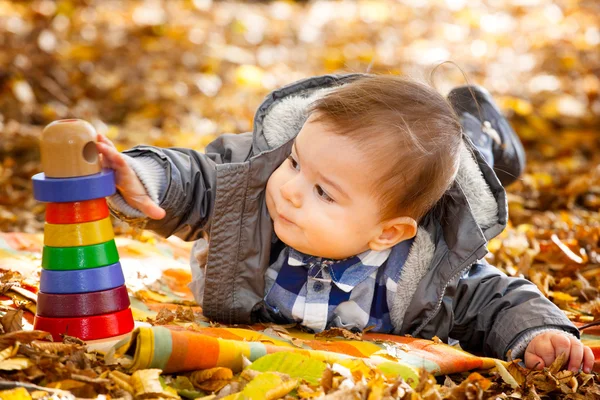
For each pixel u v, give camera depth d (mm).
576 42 7652
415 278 2141
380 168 1955
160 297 2449
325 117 1978
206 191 2104
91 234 1825
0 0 7559
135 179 1899
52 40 6559
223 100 5953
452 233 2152
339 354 1886
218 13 8523
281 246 2174
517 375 2020
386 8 9141
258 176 2086
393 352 1986
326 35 8078
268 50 7453
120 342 1760
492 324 2186
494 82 6562
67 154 1759
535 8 8984
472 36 8109
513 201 4000
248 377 1730
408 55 7344
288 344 1990
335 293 2150
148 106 5680
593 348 2225
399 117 1987
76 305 1816
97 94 5805
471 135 2969
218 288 2123
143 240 3178
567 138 5352
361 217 2000
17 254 2623
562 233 3410
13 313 1851
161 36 7344
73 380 1625
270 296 2168
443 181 2061
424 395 1742
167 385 1721
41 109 5270
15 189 4105
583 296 2791
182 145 4910
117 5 8195
